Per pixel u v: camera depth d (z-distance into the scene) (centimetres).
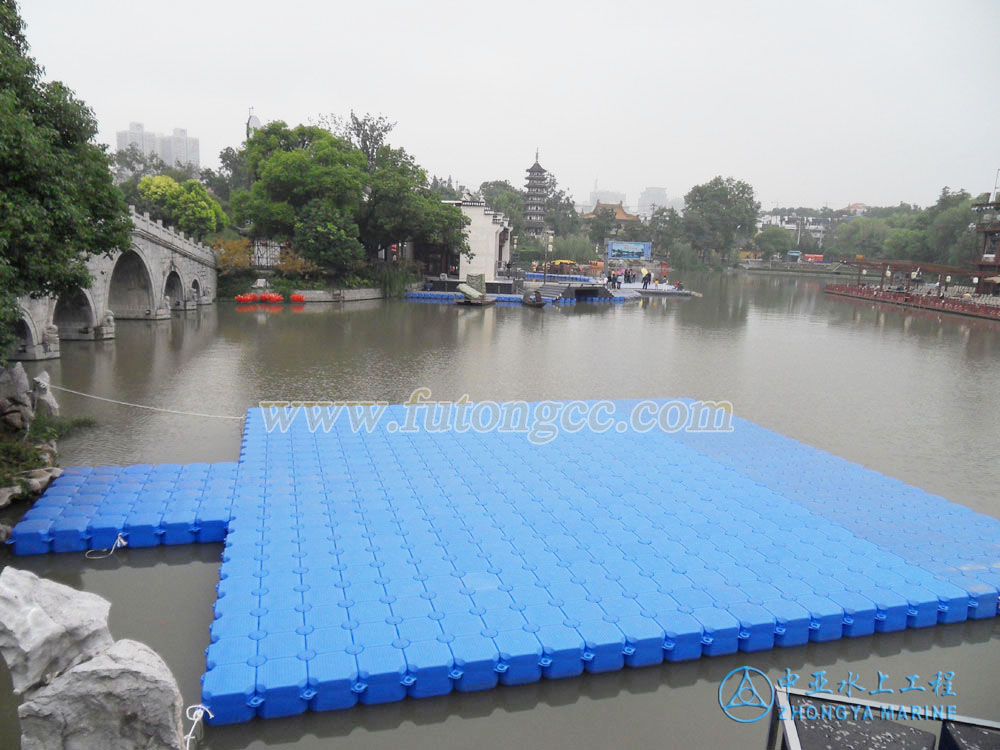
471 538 1165
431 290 6262
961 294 7088
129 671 495
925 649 988
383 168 5744
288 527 1176
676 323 4778
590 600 987
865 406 2388
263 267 5334
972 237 8125
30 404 1579
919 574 1102
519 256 9994
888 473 1689
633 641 893
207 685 777
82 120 1327
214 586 1074
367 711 814
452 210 5847
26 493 1288
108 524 1156
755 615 965
